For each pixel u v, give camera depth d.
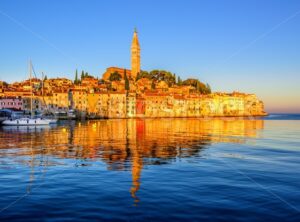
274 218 17.41
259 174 28.94
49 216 17.64
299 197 21.34
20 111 162.00
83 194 21.95
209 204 19.75
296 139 69.38
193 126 131.12
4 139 65.12
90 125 130.25
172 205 19.53
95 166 32.78
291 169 31.64
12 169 31.30
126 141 61.41
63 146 52.19
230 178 27.09
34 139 65.38
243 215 17.84
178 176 27.80
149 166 32.78
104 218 17.31
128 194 21.95
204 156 40.78
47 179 26.67
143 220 17.05
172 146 52.56
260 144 57.75
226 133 88.50
